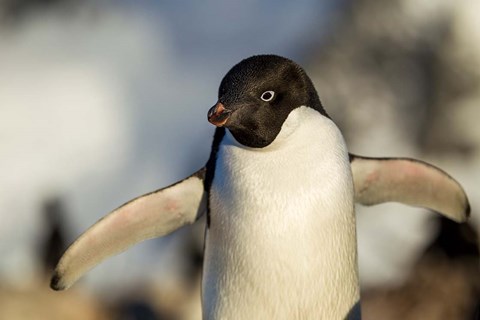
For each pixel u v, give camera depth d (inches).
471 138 895.7
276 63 215.6
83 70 1390.3
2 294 741.3
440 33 919.7
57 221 809.5
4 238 1097.4
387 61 917.8
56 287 236.8
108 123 1350.9
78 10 1470.2
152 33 1475.1
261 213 214.5
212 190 225.1
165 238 884.6
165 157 1316.4
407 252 705.6
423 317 490.6
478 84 908.0
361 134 894.4
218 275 224.8
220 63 1434.5
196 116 1368.1
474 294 486.3
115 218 236.1
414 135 898.1
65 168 1288.1
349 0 963.3
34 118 1332.4
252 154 217.6
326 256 215.9
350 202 218.4
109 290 836.6
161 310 763.4
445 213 251.6
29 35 1435.8
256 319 221.0
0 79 1368.1
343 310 223.0
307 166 214.8
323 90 913.5
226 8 1444.4
